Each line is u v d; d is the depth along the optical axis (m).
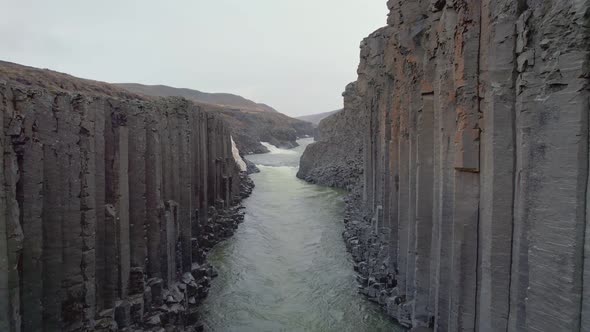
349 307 19.12
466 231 11.25
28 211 10.66
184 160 20.42
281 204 44.19
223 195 35.41
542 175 8.40
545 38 8.30
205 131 28.72
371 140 28.66
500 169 9.69
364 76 40.50
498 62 9.69
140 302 14.48
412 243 16.17
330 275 23.19
